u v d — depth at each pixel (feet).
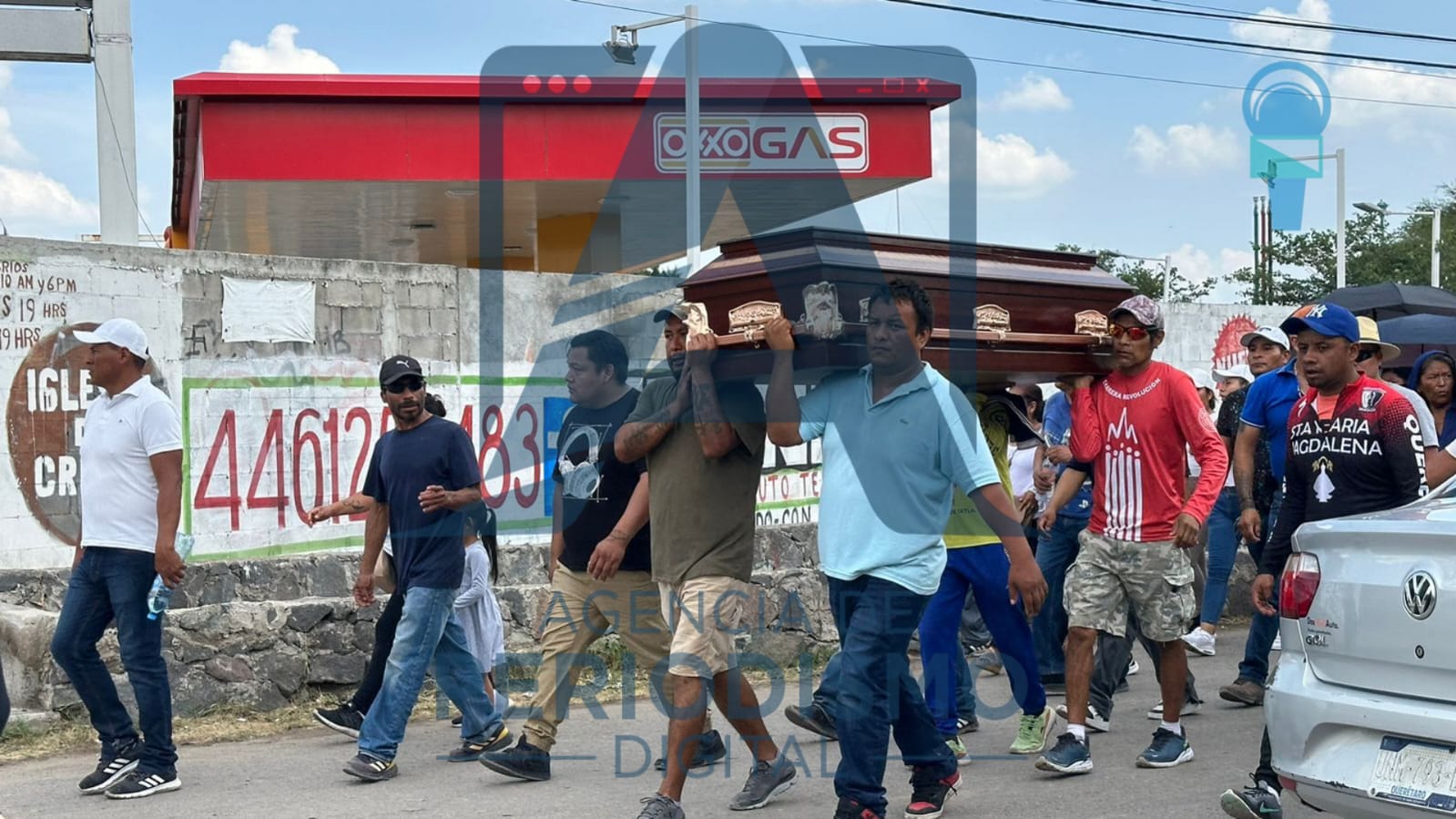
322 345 29.76
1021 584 17.51
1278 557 18.95
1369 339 22.82
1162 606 20.93
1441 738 14.14
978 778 20.79
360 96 41.52
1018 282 19.86
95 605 20.15
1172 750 21.43
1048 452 24.91
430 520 21.33
